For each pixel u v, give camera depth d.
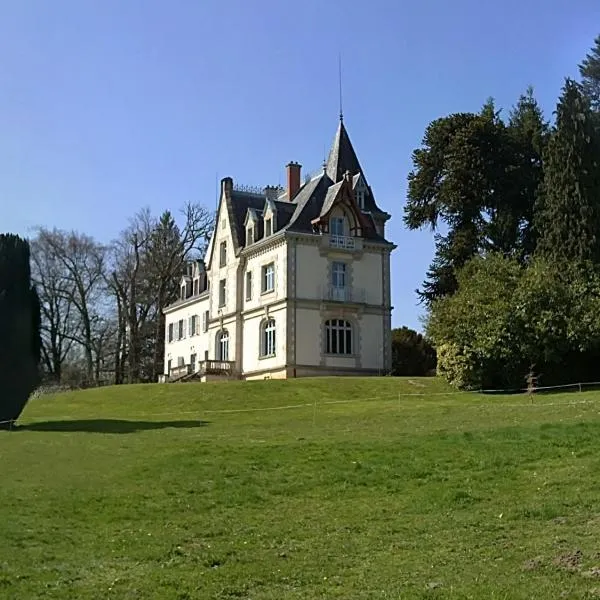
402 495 14.98
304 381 42.38
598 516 12.35
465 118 55.34
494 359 37.84
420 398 36.22
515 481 14.98
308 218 54.69
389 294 55.59
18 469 18.97
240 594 10.47
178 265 78.81
